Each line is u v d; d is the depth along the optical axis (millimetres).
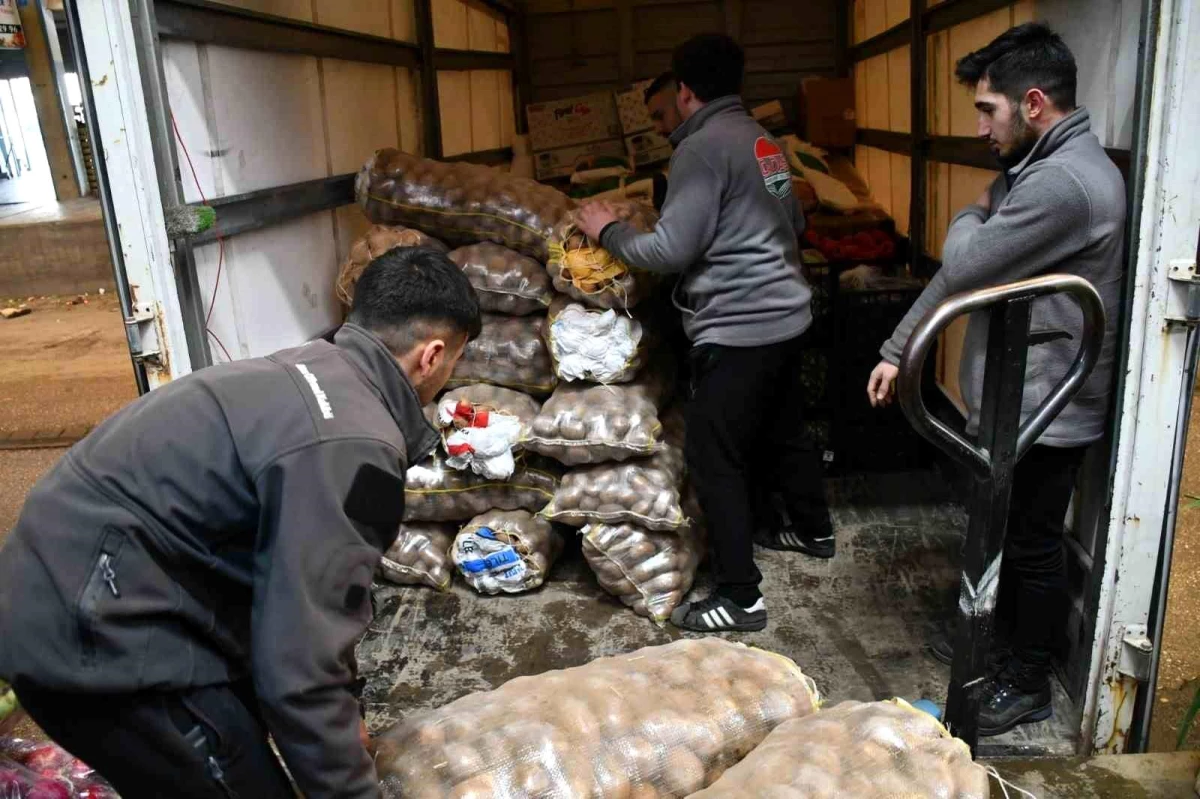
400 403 1383
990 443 1622
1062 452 2148
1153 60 1900
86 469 1247
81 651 1195
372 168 3135
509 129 5949
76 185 11453
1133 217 1984
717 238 2674
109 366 6562
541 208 3062
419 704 2518
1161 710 2729
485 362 3113
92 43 1878
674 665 1711
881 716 1522
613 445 2822
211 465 1217
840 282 3930
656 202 3805
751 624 2787
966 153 3547
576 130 5953
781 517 3326
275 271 2777
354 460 1225
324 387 1279
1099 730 2260
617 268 2846
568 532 3256
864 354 3734
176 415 1253
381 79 3719
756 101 6145
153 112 1994
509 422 2955
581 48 6203
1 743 1961
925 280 4133
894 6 4797
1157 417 2062
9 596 1218
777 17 6031
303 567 1172
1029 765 2203
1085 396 2098
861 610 2893
